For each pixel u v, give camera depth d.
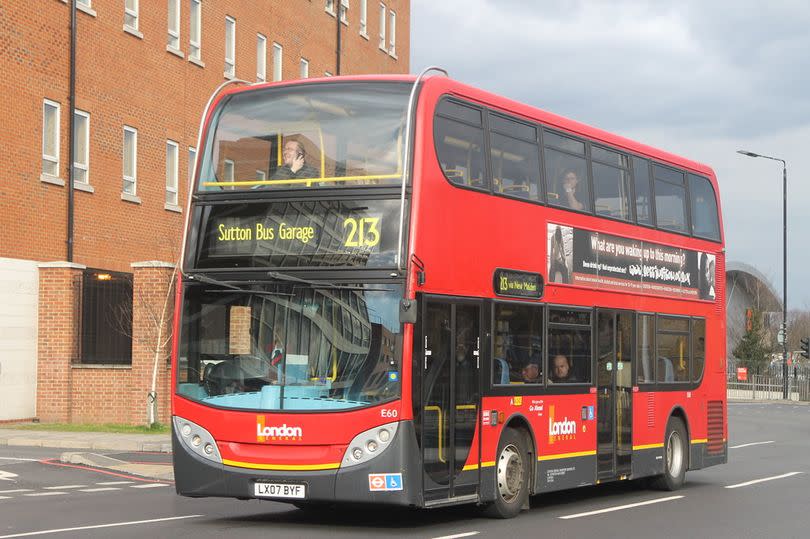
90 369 30.09
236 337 13.20
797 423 43.53
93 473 20.17
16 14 30.00
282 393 12.88
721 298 21.30
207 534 12.65
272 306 13.10
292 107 13.50
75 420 30.09
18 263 29.72
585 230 16.75
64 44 31.86
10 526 13.13
